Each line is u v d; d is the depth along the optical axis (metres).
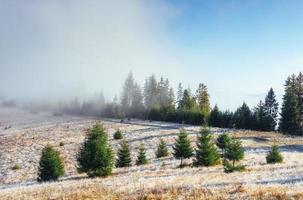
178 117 121.75
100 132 40.78
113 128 102.19
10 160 71.38
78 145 81.38
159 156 61.41
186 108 127.31
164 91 154.12
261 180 27.12
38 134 105.00
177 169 41.94
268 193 20.50
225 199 20.31
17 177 57.78
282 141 75.19
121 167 51.50
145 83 156.25
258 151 60.16
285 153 56.12
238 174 32.41
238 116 107.06
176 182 28.45
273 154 44.53
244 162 47.00
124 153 53.19
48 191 27.92
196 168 42.38
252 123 104.75
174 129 94.81
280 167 37.31
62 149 77.62
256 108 109.38
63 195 25.33
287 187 22.28
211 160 45.25
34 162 68.19
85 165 39.62
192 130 91.31
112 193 24.77
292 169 34.03
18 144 88.94
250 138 77.88
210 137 46.22
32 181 48.88
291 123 96.75
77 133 100.81
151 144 76.31
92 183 31.23
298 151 62.25
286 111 97.38
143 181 30.27
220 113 109.06
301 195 19.36
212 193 22.03
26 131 116.50
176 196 21.91
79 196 24.42
